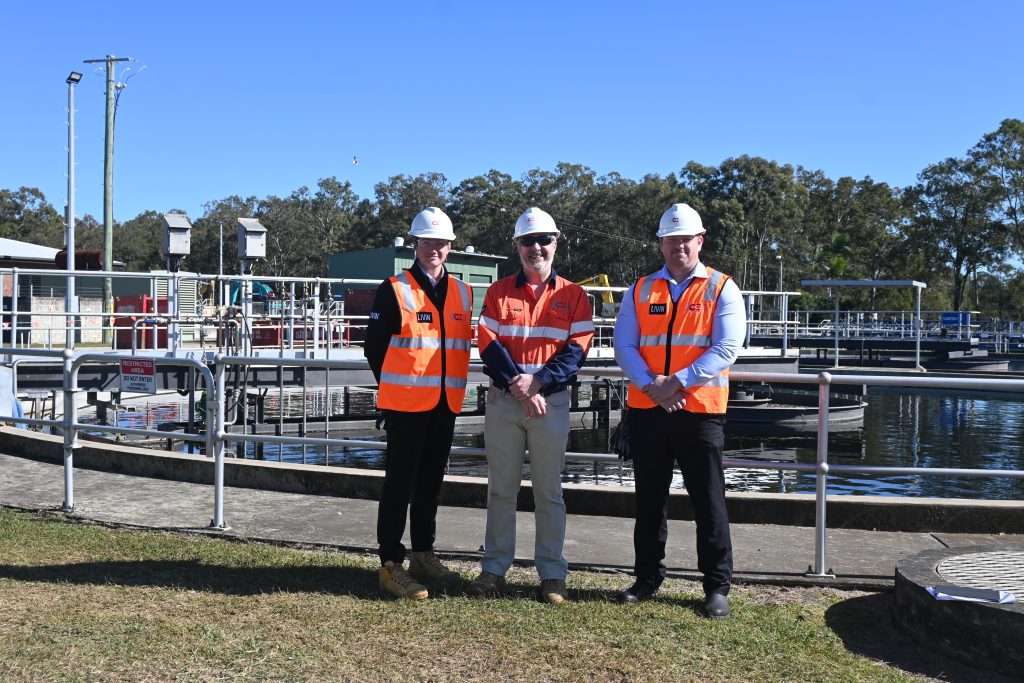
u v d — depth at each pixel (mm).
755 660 3555
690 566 5043
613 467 13898
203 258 85438
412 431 4434
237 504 6426
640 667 3430
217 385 5859
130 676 3236
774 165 82562
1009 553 4336
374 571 4773
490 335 4379
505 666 3412
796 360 21625
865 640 3875
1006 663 3443
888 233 83188
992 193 67500
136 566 4738
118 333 18938
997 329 54000
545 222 4363
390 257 31562
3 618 3822
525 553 5230
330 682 3232
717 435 4266
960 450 16938
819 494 4867
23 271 12750
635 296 4496
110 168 31781
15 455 8383
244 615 3957
